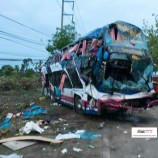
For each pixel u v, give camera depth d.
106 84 12.53
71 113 15.19
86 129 11.59
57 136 10.45
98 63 12.62
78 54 14.73
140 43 13.38
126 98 12.77
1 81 32.59
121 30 12.95
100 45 12.69
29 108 17.61
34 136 10.41
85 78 13.62
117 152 8.85
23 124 12.73
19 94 27.89
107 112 13.95
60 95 18.05
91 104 13.13
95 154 8.68
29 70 47.97
